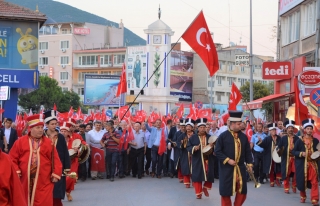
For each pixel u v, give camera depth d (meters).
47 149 9.83
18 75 34.47
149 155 22.09
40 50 106.19
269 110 41.34
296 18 32.19
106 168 20.77
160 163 21.41
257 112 48.78
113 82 57.09
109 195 15.80
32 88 35.81
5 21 34.81
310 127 14.22
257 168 19.41
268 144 18.50
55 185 11.30
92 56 101.06
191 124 17.31
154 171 21.72
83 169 19.86
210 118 27.39
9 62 34.88
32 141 9.82
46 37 105.75
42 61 106.19
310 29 29.69
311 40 29.25
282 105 33.16
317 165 14.15
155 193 16.23
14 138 18.72
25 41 35.22
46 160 9.82
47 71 105.50
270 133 18.67
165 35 79.94
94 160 20.44
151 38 80.12
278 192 16.84
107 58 99.19
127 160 21.69
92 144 20.45
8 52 34.88
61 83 103.75
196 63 96.50
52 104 79.88
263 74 30.33
